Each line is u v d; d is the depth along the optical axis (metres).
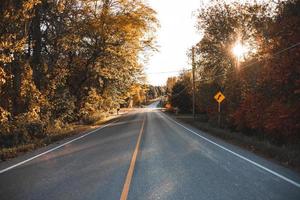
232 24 35.28
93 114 48.34
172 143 18.39
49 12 30.80
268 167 11.25
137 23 37.97
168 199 7.40
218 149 15.95
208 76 41.28
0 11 19.39
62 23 32.12
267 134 22.81
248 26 33.38
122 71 43.88
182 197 7.56
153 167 11.20
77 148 16.53
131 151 15.11
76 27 33.66
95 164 11.83
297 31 19.45
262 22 28.17
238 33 35.06
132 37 39.31
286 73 19.42
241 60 34.28
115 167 11.22
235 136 21.72
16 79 22.83
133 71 47.44
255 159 12.94
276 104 19.89
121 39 39.38
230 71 35.09
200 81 44.62
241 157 13.45
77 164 11.88
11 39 19.39
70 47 33.59
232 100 31.31
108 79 46.31
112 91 48.41
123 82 48.12
